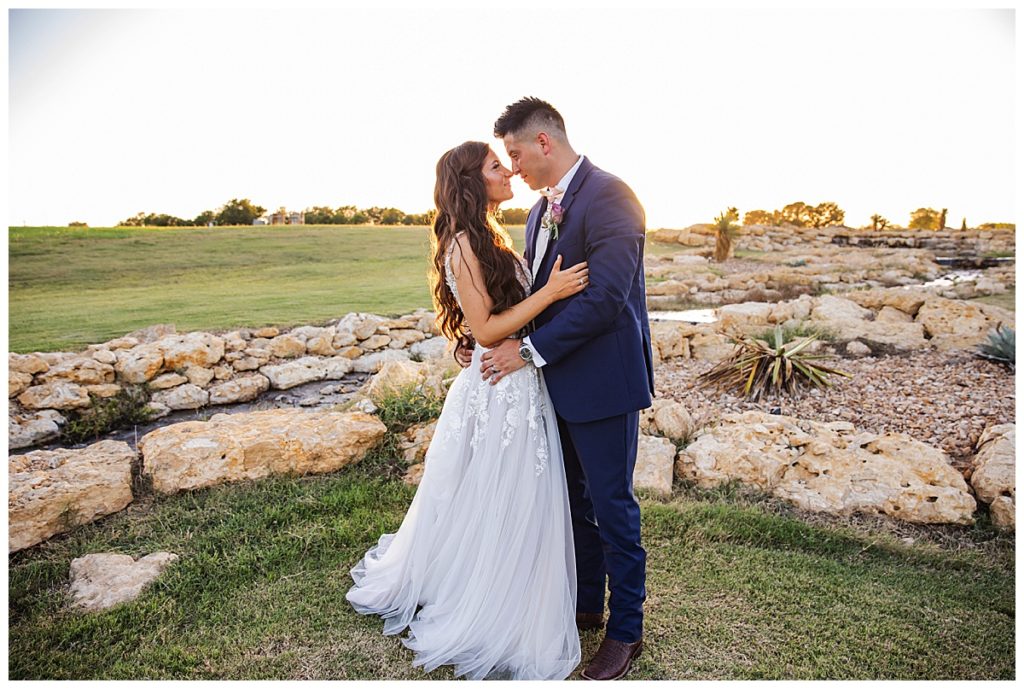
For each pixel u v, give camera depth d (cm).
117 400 550
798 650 248
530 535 248
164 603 274
